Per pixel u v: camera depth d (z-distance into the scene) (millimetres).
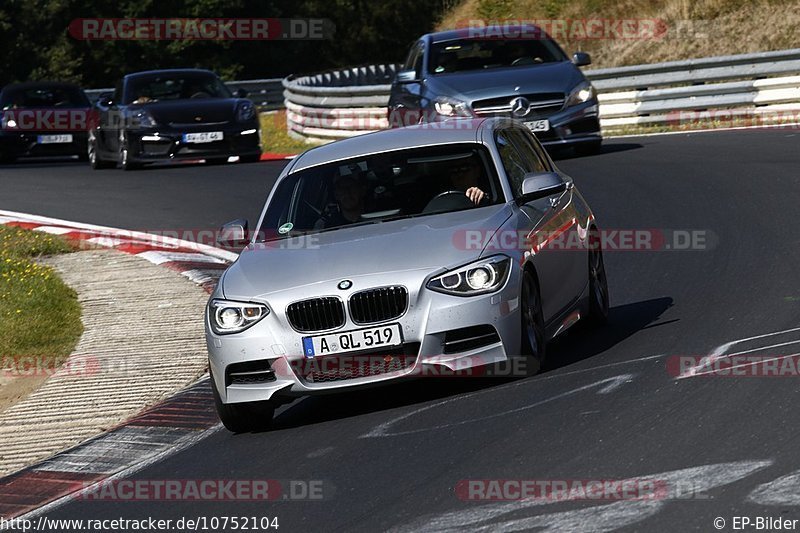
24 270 41375
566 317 27547
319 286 23906
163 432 25641
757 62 73250
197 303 37344
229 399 24344
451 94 59312
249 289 24672
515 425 21281
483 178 27328
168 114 73500
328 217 27359
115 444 25172
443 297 23547
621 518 16062
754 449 18141
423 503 17984
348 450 21750
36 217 58000
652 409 20984
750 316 28188
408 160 28219
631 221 44656
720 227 41375
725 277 33906
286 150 86312
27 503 22141
